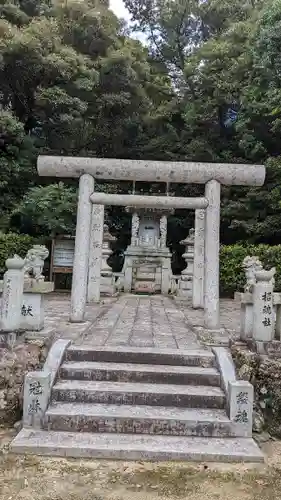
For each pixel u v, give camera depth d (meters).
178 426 4.48
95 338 6.42
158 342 6.28
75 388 4.86
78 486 3.62
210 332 6.95
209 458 4.09
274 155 18.00
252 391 4.56
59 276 15.54
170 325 8.05
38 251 6.73
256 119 17.14
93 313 9.39
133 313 9.77
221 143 21.00
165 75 25.83
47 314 8.87
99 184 19.61
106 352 5.56
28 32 16.38
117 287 16.09
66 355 5.57
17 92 17.78
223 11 23.38
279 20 12.95
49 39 16.75
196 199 7.89
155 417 4.50
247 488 3.69
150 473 3.84
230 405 4.55
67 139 18.84
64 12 19.05
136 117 21.69
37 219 15.40
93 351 5.56
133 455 4.08
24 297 6.05
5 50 15.62
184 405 4.82
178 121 23.67
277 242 17.61
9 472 3.79
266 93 14.33
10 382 5.02
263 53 13.65
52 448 4.09
